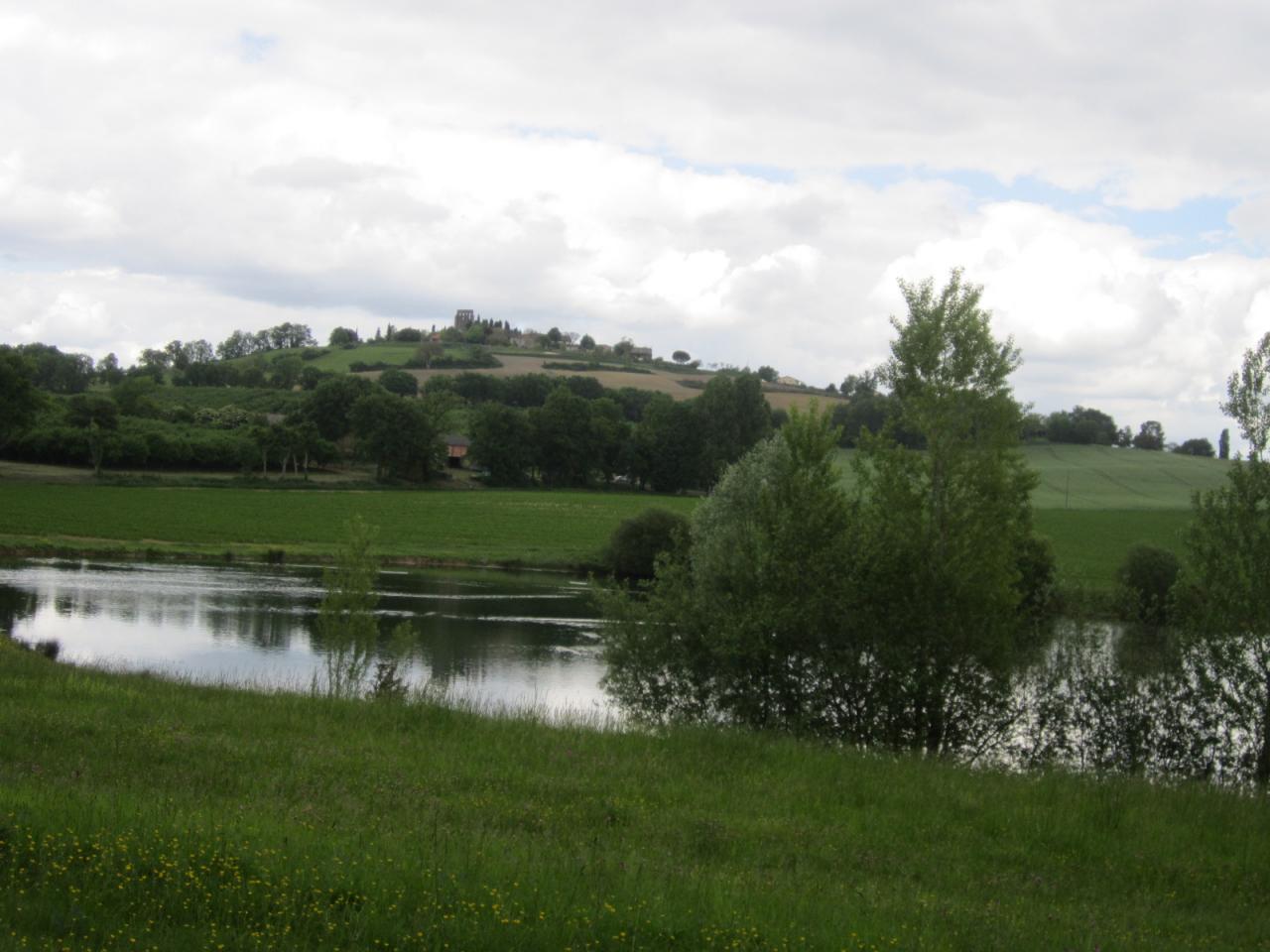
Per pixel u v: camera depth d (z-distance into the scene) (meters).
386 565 83.81
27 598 55.81
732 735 18.80
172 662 41.53
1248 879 12.18
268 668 40.94
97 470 121.44
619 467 158.38
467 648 49.69
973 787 15.55
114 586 62.25
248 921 7.74
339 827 10.44
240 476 134.50
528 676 43.28
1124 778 17.73
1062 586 24.73
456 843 9.99
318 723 17.17
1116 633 23.44
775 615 23.02
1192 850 13.16
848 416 111.81
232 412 167.12
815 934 8.49
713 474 151.50
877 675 22.61
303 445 140.62
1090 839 13.19
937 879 11.05
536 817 11.96
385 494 132.88
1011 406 23.50
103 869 8.34
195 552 81.50
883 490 23.73
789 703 23.36
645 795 13.82
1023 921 9.64
